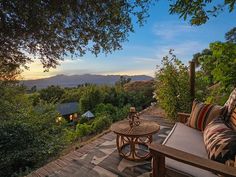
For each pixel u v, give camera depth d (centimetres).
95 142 354
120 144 330
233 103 234
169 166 168
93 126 631
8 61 289
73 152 319
